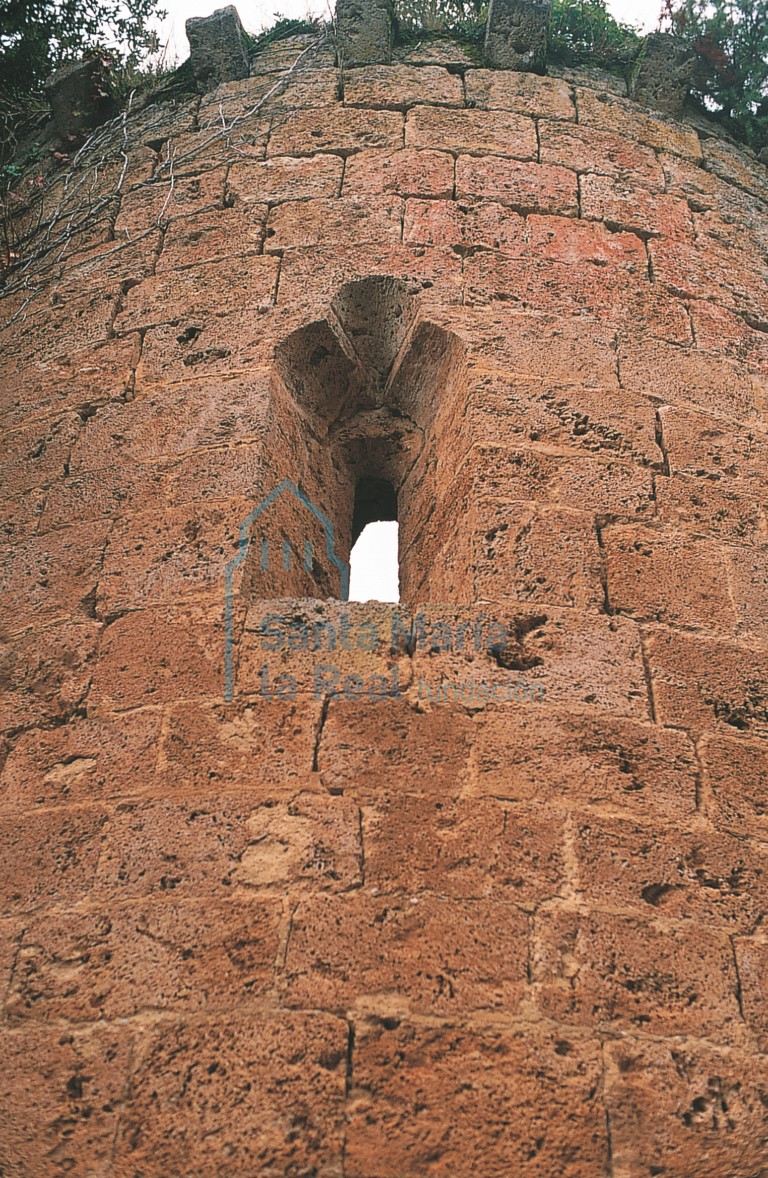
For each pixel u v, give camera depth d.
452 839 3.58
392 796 3.68
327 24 7.24
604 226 6.07
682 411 5.17
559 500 4.62
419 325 5.36
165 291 5.80
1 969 3.41
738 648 4.34
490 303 5.46
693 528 4.71
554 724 3.91
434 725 3.87
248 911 3.42
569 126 6.63
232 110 6.83
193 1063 3.11
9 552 4.81
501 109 6.63
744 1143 3.07
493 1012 3.21
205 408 5.07
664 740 3.95
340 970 3.28
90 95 7.52
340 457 5.73
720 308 5.84
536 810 3.67
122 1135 3.00
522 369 5.15
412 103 6.60
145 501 4.75
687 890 3.58
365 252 5.69
